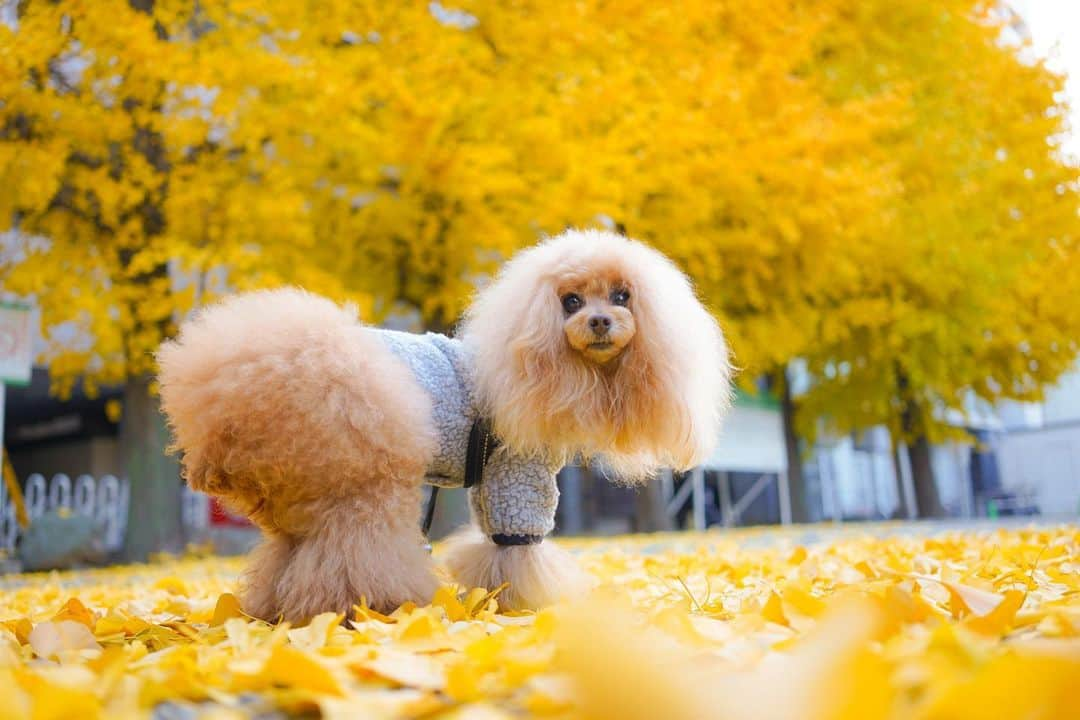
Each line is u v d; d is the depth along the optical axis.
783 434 18.44
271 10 8.98
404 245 10.81
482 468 3.24
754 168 10.61
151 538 10.39
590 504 21.64
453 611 2.77
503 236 9.26
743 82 10.48
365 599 2.73
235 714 1.43
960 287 15.24
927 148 13.70
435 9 10.14
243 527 14.23
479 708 1.42
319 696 1.57
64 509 12.25
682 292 3.30
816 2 12.99
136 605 3.89
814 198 11.12
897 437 19.03
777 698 1.23
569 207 9.17
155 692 1.63
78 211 9.82
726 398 3.49
